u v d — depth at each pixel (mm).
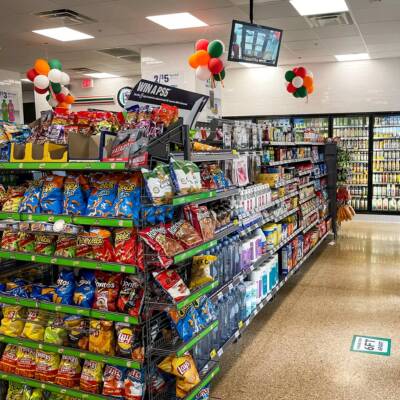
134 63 11102
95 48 9445
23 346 2900
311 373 3555
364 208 11055
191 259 2922
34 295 2844
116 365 2596
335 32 8148
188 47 9031
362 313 4797
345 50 9641
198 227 2740
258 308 4242
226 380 3465
